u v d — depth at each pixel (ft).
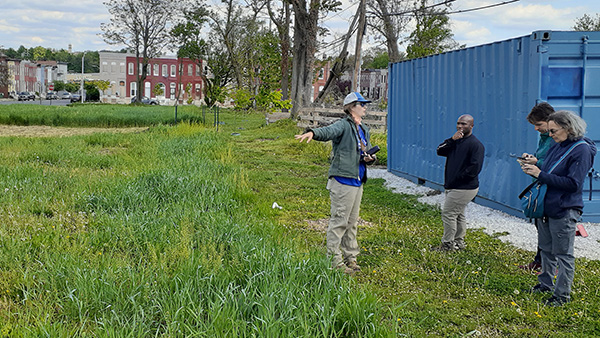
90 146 56.34
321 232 26.27
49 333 12.39
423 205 33.58
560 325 15.89
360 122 20.01
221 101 130.62
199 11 214.28
